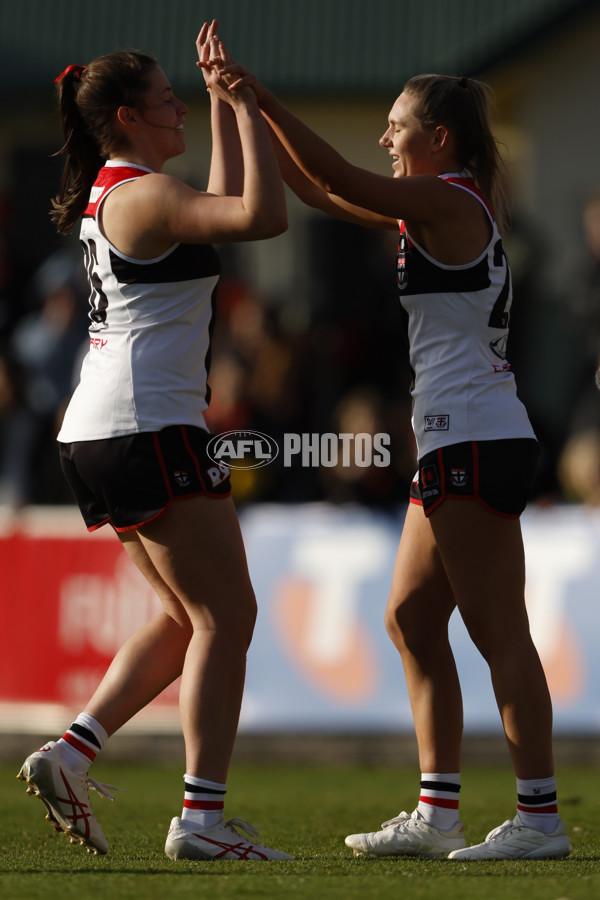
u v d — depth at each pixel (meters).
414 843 12.30
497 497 11.52
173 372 11.61
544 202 39.59
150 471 11.52
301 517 26.11
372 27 40.25
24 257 38.91
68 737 12.15
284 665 25.64
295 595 25.80
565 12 38.38
